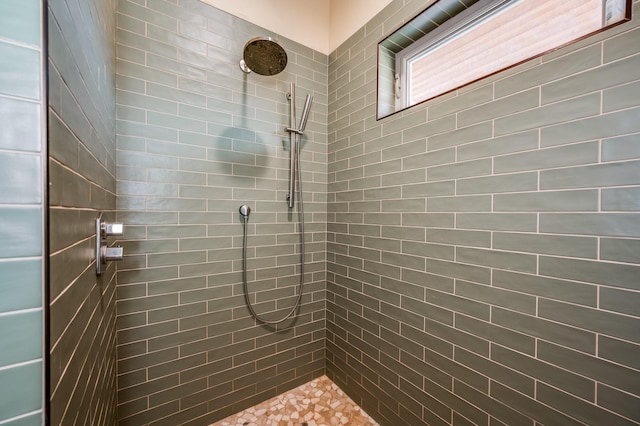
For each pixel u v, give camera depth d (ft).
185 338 4.05
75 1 1.52
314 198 5.29
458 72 3.67
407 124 3.82
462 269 3.15
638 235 1.97
